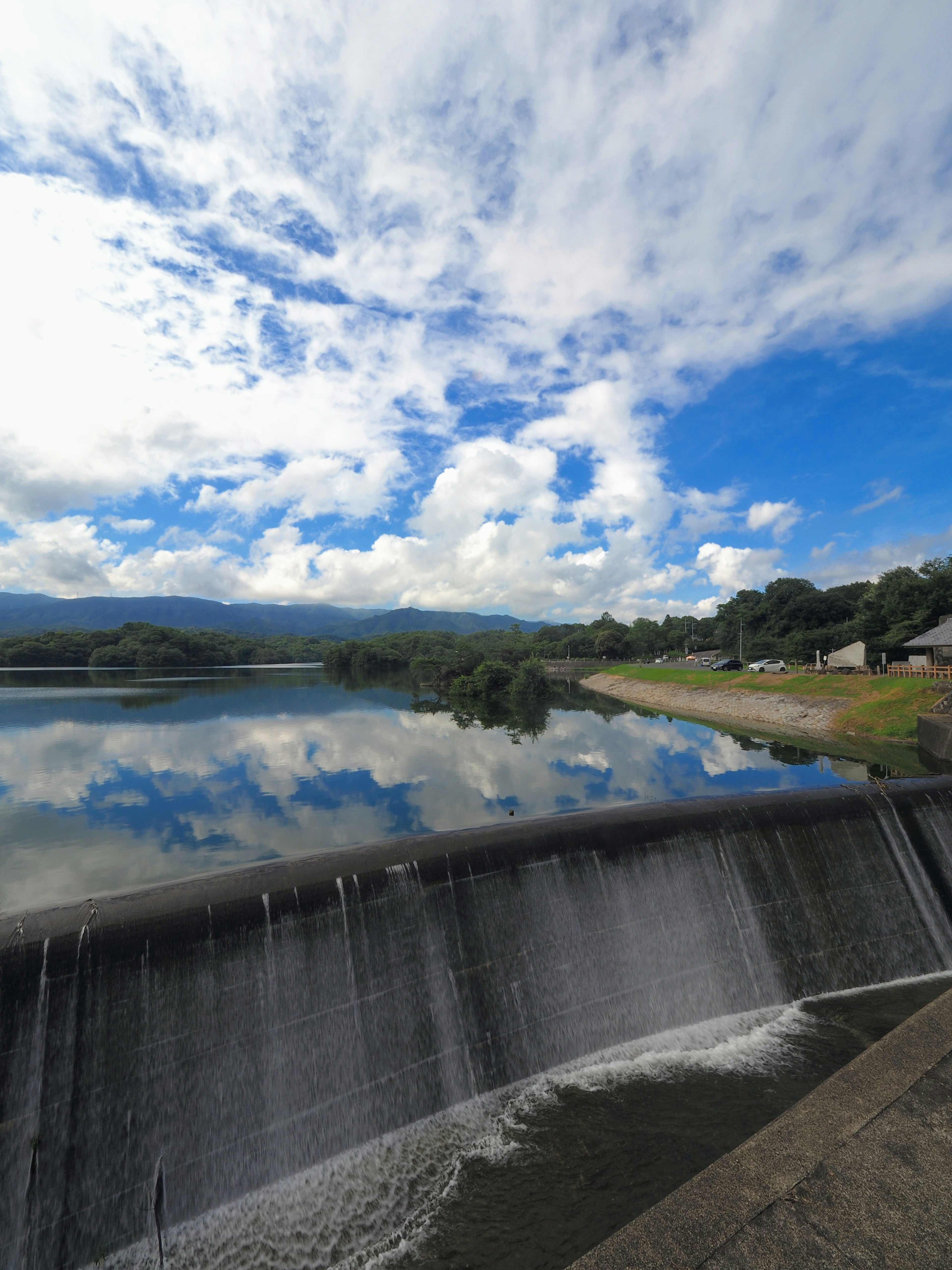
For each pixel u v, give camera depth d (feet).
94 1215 26.86
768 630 390.42
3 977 27.25
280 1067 31.40
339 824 67.56
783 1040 37.70
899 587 233.76
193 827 66.44
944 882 49.03
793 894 45.32
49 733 129.18
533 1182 28.22
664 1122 31.14
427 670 331.16
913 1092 20.01
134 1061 28.84
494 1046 35.83
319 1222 27.50
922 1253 14.25
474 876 37.93
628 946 40.60
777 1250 14.53
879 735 123.65
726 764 99.50
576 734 135.95
